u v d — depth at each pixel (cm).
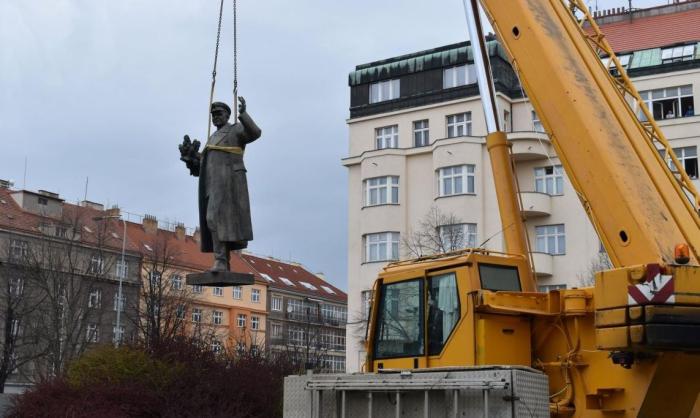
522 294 1062
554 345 1071
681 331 848
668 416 984
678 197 1031
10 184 7219
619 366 995
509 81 4559
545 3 1152
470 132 4572
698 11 4519
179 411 2100
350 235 4778
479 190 4397
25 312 4853
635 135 1074
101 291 5509
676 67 4134
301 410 1048
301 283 10381
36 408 2131
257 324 9212
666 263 895
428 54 4781
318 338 7706
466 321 1056
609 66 1405
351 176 4888
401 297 1148
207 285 1058
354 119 4953
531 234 4338
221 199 1049
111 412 2028
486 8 1186
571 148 1043
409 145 4750
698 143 3953
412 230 4466
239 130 1075
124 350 2345
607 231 991
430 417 927
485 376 895
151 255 6456
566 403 1034
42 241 5391
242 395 2256
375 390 977
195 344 2484
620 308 877
